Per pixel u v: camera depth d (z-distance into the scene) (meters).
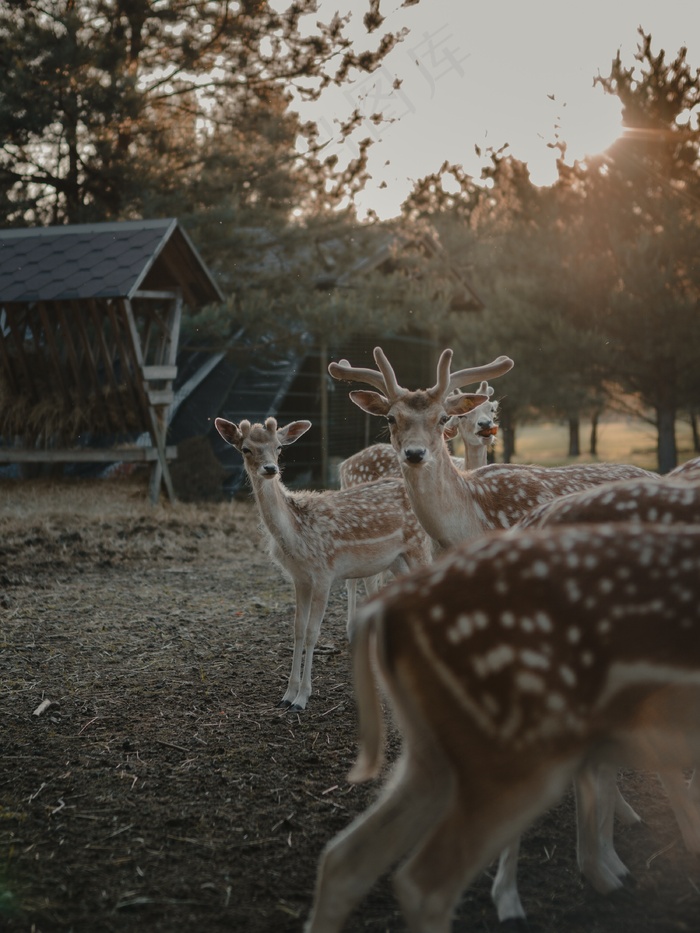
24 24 13.41
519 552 2.36
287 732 4.66
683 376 16.64
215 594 7.60
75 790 3.96
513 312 16.80
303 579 5.47
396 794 2.46
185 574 8.36
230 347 14.70
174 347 12.80
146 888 3.20
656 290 15.67
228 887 3.21
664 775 3.37
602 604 2.26
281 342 14.73
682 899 3.10
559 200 17.34
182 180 15.10
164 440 12.28
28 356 13.05
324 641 6.39
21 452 12.56
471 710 2.28
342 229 15.12
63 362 13.13
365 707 2.40
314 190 15.41
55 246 12.70
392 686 2.38
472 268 19.03
